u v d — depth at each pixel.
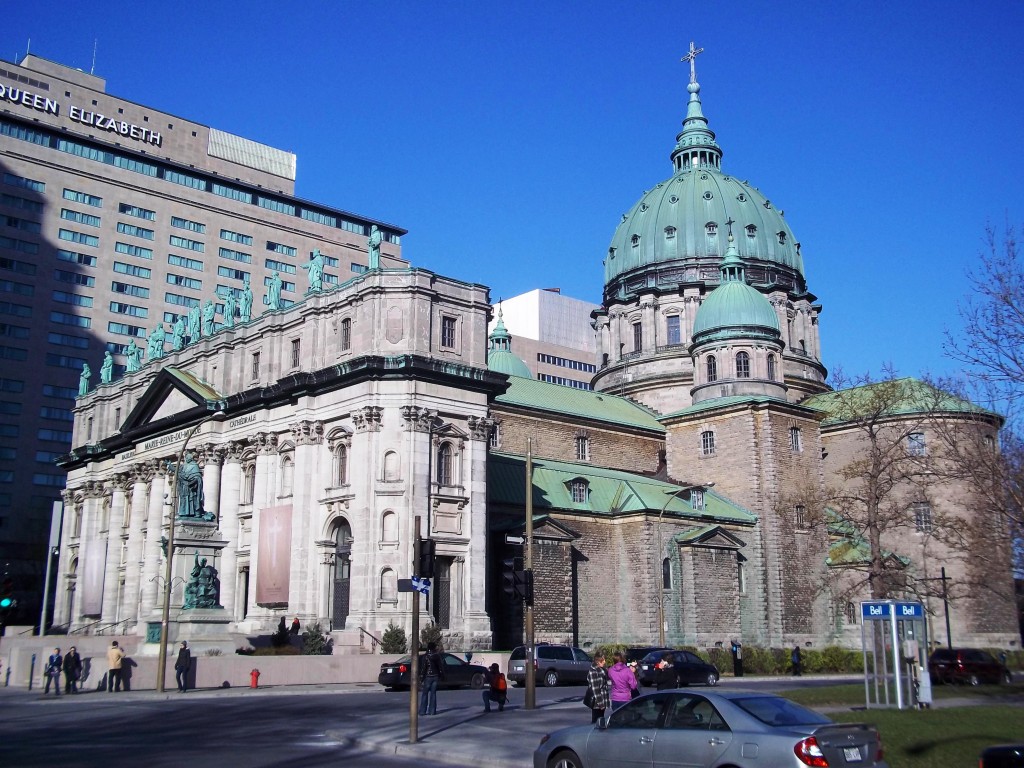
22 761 24.30
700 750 17.58
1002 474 39.78
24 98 148.50
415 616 28.64
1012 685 50.78
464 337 67.69
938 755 23.12
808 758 16.16
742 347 90.56
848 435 88.88
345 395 65.62
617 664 27.47
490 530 69.69
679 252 108.31
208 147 170.38
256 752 26.30
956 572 80.00
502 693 36.78
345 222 171.25
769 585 79.44
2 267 135.12
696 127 120.88
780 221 112.62
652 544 73.62
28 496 133.12
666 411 100.00
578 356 179.00
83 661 51.38
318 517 66.31
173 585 57.97
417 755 26.12
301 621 64.88
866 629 36.34
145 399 85.75
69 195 142.00
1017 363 35.22
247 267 157.62
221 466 77.12
